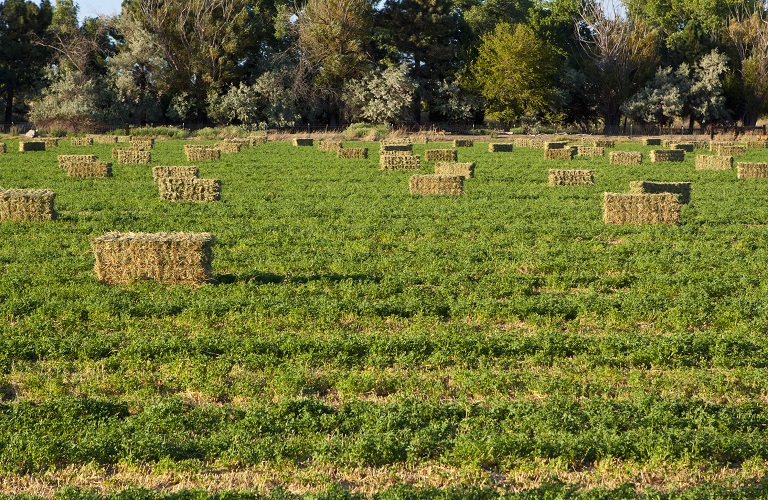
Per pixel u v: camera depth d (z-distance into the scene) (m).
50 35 182.38
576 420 20.08
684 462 18.28
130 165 83.56
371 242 41.78
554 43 195.62
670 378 23.11
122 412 20.95
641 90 171.50
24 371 23.69
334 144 108.38
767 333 27.31
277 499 16.61
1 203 46.78
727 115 173.38
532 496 16.70
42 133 155.75
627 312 29.19
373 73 171.00
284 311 28.89
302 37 171.38
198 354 24.52
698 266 36.62
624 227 46.16
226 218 49.03
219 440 19.08
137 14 175.38
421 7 177.00
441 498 16.59
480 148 119.88
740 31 175.62
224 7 174.50
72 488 16.80
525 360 24.88
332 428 20.16
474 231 45.47
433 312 29.47
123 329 27.58
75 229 44.69
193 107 172.62
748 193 61.81
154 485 17.56
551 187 65.81
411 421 20.11
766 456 18.78
